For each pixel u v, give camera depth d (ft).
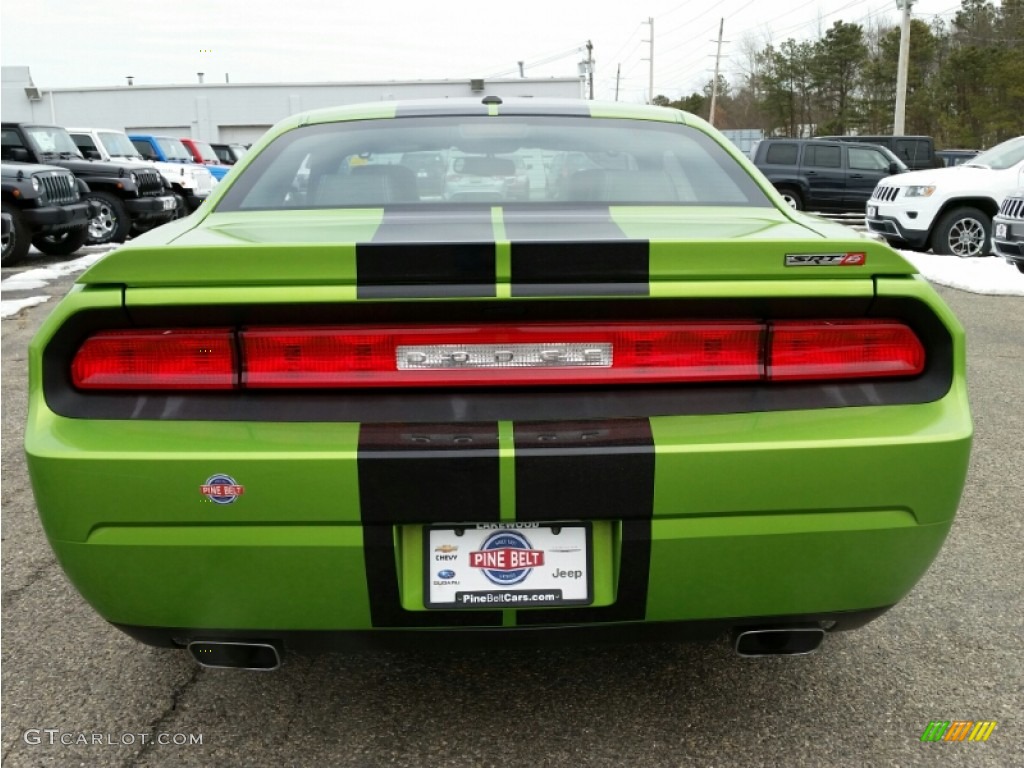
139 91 141.18
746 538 6.37
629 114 10.26
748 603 6.59
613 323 6.34
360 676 8.61
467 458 6.13
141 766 7.27
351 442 6.16
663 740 7.55
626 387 6.42
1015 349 22.76
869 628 9.43
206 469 6.13
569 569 6.42
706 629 6.74
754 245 6.28
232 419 6.27
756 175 9.27
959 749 7.45
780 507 6.33
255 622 6.50
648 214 8.01
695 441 6.23
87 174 49.75
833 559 6.52
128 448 6.18
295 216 8.16
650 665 8.76
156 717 7.95
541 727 7.75
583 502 6.22
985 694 8.22
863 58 227.40
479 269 6.15
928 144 77.15
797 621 6.82
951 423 6.50
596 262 6.19
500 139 9.54
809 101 240.12
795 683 8.42
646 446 6.19
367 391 6.35
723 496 6.26
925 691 8.27
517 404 6.33
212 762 7.32
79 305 6.29
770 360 6.46
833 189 65.77
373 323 6.28
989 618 9.59
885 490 6.40
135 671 8.70
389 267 6.13
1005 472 13.97
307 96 139.95
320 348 6.27
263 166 9.29
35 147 49.78
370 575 6.30
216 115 141.28
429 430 6.21
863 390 6.55
